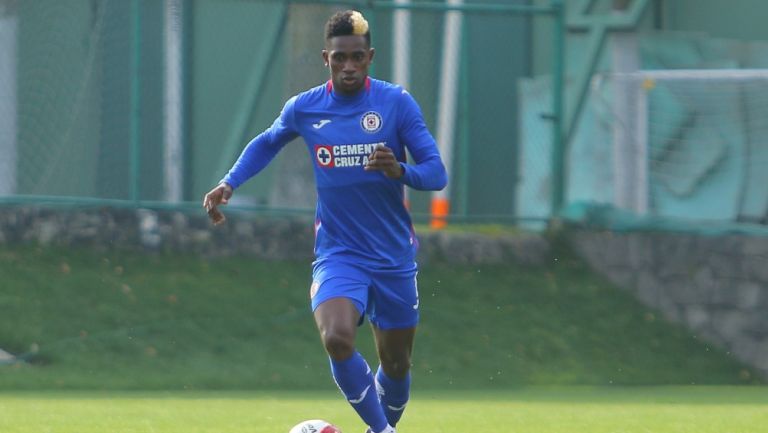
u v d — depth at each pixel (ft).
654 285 177.99
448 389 149.79
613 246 180.45
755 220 186.60
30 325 150.20
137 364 147.54
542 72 189.16
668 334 172.65
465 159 185.37
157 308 156.87
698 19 207.31
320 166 74.23
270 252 171.01
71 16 169.58
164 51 169.78
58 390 139.64
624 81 188.34
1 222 163.63
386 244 74.28
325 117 73.87
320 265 74.59
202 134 172.04
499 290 172.86
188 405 122.01
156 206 167.53
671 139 188.75
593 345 165.89
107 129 168.25
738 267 174.91
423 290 169.37
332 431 73.46
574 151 188.44
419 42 186.29
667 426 105.09
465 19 184.24
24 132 169.07
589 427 103.60
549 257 181.06
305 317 160.97
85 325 151.94
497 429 101.35
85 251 164.25
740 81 187.93
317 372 151.12
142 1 167.94
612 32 190.70
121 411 114.21
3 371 142.82
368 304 75.92
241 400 129.49
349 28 71.97
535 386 153.58
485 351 159.84
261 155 77.25
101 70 168.76
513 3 209.26
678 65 192.54
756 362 170.91
